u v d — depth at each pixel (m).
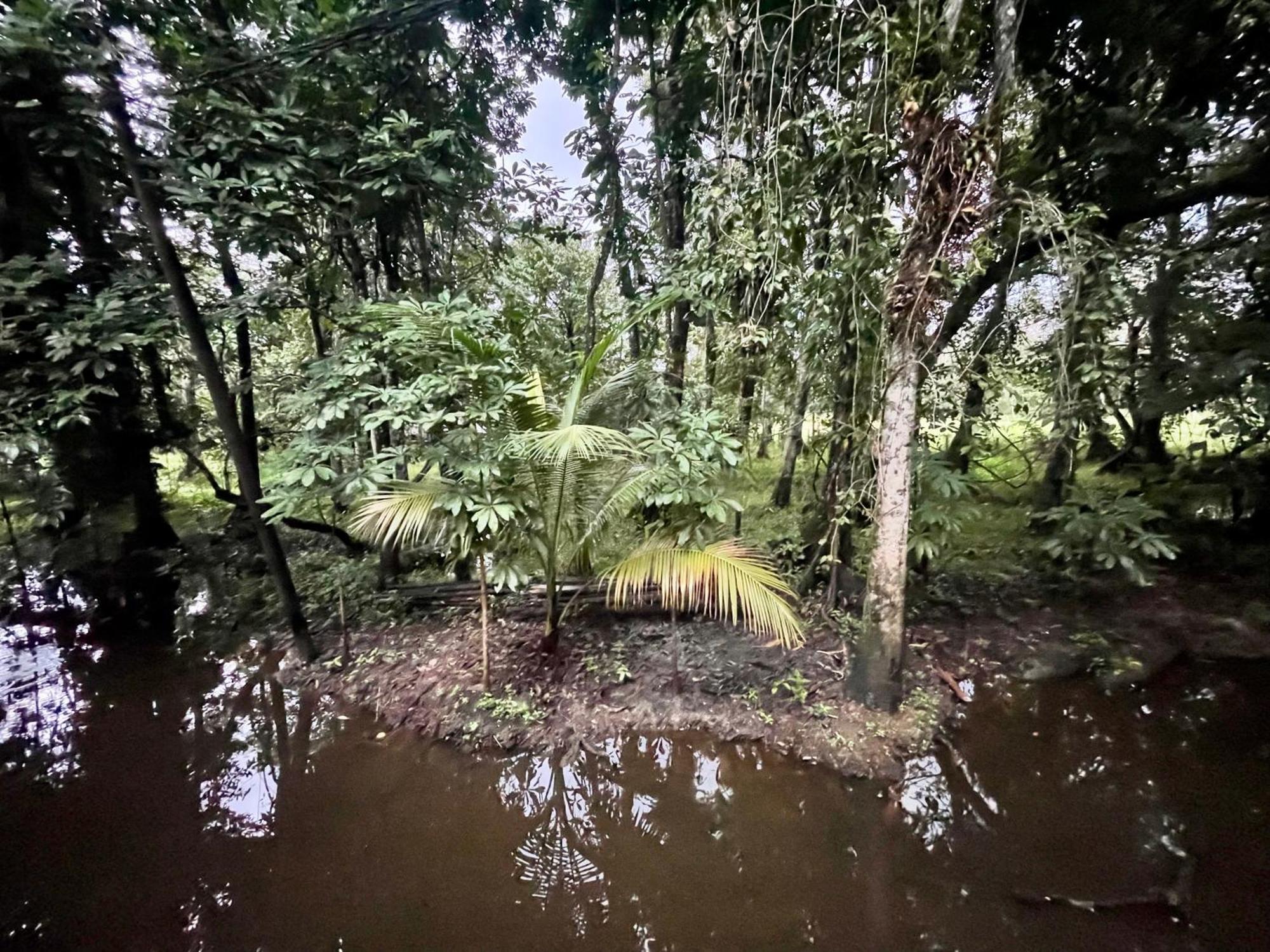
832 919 2.29
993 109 2.58
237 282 4.72
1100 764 3.04
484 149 5.36
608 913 2.34
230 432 3.68
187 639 4.53
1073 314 3.14
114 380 4.95
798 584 4.61
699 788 2.98
